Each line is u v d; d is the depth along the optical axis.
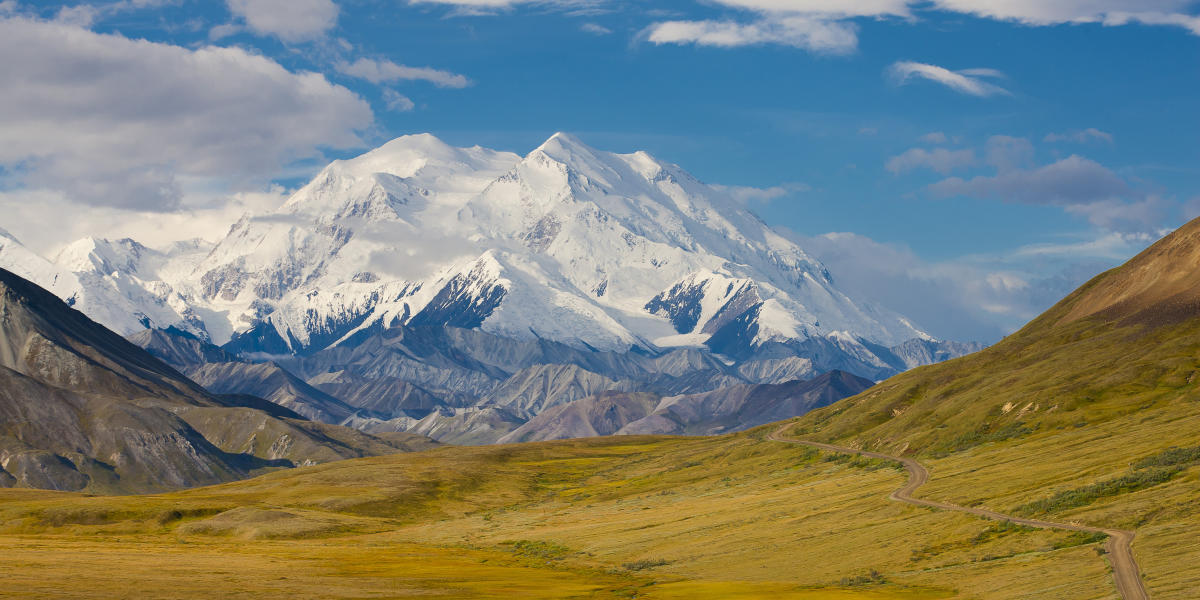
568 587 186.25
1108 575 139.38
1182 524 154.38
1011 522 179.25
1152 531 155.25
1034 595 139.12
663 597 167.50
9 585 175.62
